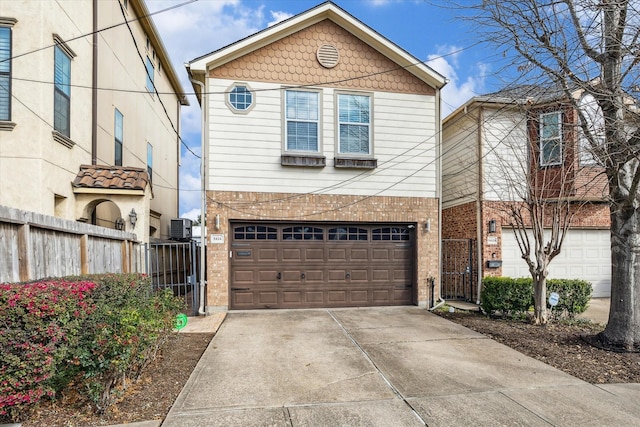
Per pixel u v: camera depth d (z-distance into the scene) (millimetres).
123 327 3566
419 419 3529
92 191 8305
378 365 5000
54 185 7523
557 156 7754
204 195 8492
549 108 7406
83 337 3605
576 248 10352
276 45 8906
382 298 9289
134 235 7965
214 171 8539
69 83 8281
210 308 8352
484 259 9773
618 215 5676
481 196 9828
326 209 8977
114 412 3545
